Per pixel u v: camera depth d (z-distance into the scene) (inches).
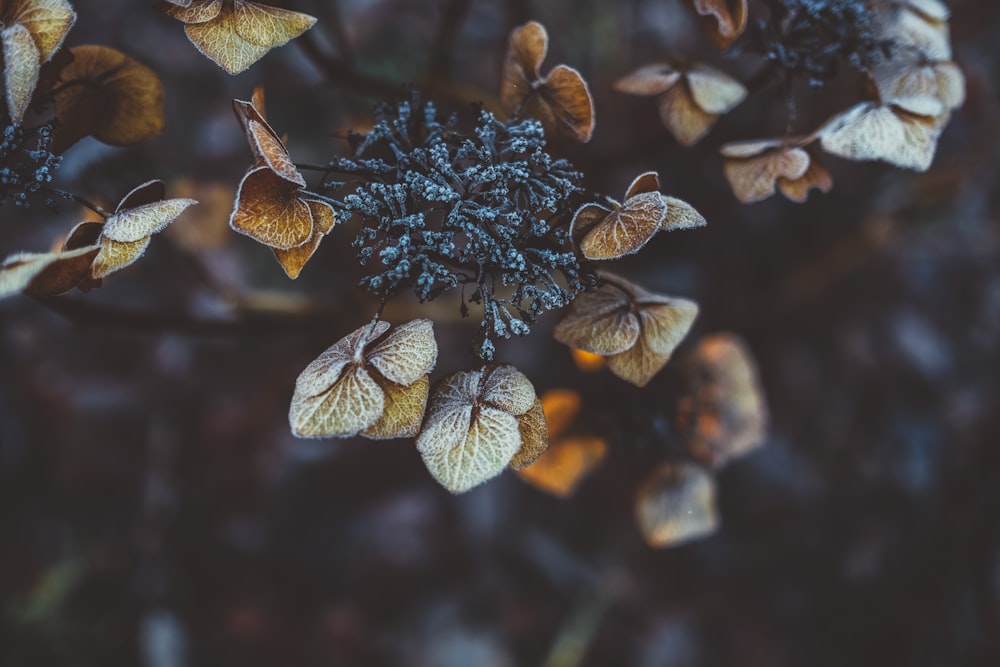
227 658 25.5
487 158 11.2
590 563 26.3
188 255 18.9
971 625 26.0
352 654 25.7
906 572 26.5
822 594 26.5
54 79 11.6
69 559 25.4
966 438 26.9
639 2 25.6
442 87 17.3
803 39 12.7
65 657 24.8
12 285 10.0
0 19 10.6
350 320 20.0
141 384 26.0
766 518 26.6
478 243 10.8
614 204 10.9
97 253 10.6
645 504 15.8
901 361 26.9
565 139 12.0
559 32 25.4
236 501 26.0
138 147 18.6
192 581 25.7
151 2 24.1
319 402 10.3
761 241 26.2
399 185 10.9
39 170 11.0
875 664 26.1
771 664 25.8
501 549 26.3
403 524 26.0
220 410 26.0
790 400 27.0
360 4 24.6
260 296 18.9
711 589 26.5
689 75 12.9
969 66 24.3
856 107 12.2
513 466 10.7
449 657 25.5
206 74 24.1
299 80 23.7
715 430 15.4
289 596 26.0
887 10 12.8
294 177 10.4
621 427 14.6
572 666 25.1
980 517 26.5
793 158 12.1
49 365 25.5
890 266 27.3
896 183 26.2
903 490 26.6
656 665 25.6
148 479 25.8
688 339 25.2
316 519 25.9
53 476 25.8
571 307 11.7
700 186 25.2
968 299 27.5
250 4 11.0
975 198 26.5
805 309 27.2
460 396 10.7
